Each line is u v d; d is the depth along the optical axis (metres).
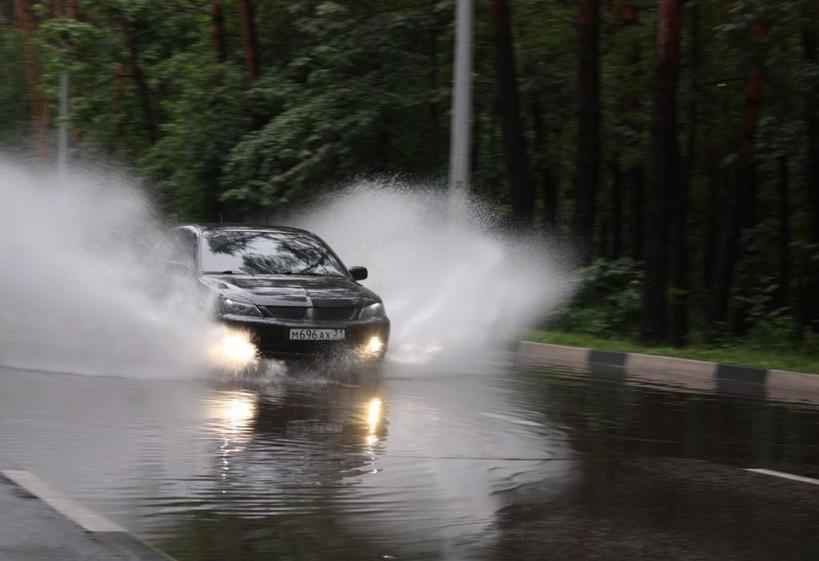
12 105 60.19
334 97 31.05
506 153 27.39
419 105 30.84
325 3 30.88
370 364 16.75
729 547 7.77
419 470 9.98
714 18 29.64
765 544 7.88
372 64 31.52
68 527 7.65
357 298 16.73
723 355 21.00
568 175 35.38
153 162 37.16
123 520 8.05
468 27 24.98
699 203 39.28
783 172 33.47
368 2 31.61
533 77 32.59
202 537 7.68
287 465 10.01
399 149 31.77
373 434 11.67
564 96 32.66
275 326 16.03
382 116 31.22
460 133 25.17
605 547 7.69
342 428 11.96
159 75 39.19
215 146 34.19
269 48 35.62
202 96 34.50
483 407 13.90
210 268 17.41
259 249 18.02
